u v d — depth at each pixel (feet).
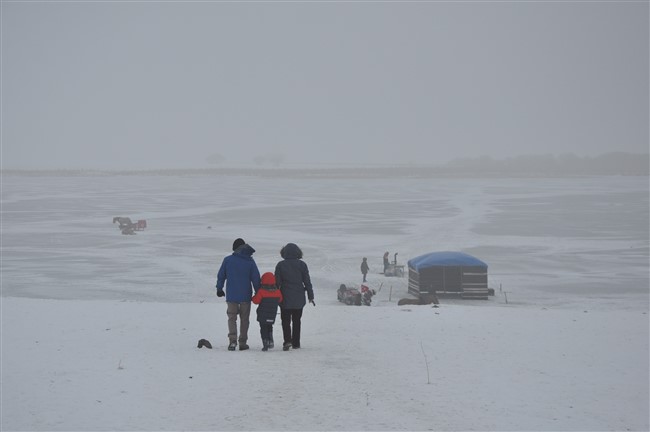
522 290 127.75
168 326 52.01
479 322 52.95
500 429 26.78
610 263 163.12
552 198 403.34
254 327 53.47
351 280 139.13
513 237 215.51
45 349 42.14
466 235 220.43
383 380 33.96
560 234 224.74
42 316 56.18
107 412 28.30
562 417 28.81
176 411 28.37
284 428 26.18
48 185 545.44
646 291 125.49
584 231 233.35
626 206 341.21
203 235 217.77
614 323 53.36
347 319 54.60
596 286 131.44
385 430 26.08
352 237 213.46
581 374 36.42
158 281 133.80
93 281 133.39
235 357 39.47
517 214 297.74
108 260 164.55
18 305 63.41
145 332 49.21
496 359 39.65
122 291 121.60
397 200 385.50
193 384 32.73
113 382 33.22
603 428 27.58
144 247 189.57
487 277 131.95
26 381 33.58
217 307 63.36
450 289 121.29
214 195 427.33
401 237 214.28
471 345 43.78
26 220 267.80
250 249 43.34
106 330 49.78
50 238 210.38
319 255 174.19
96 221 263.90
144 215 288.51
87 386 32.55
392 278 142.82
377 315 56.75
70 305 63.67
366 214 295.69
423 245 195.62
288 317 42.60
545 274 147.23
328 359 39.01
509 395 31.81
